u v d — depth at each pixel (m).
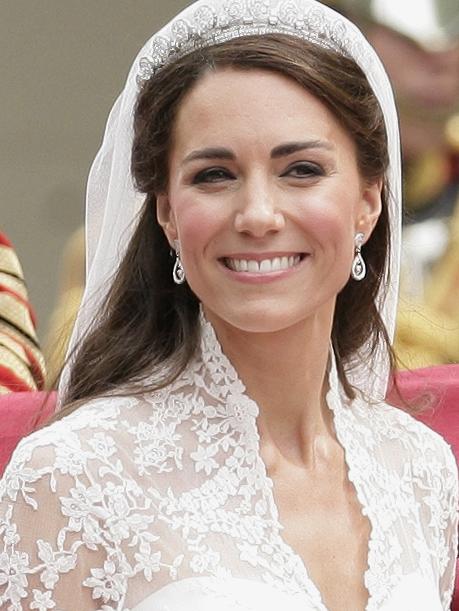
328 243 8.88
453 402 11.12
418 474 9.95
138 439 8.96
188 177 8.88
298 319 8.93
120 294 9.51
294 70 8.85
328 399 9.55
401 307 13.07
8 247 11.73
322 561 9.18
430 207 15.02
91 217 9.83
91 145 19.12
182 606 8.59
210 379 9.21
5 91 19.02
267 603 8.67
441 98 15.04
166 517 8.80
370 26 15.05
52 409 10.48
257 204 8.73
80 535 8.66
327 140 8.91
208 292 8.92
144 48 9.23
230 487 8.99
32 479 8.67
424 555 9.55
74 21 18.92
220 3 9.06
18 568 8.65
